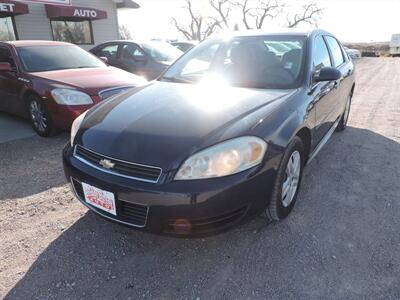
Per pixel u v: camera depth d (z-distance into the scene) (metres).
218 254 2.41
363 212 2.92
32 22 12.59
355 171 3.76
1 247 2.50
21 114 5.53
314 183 3.46
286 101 2.68
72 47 6.23
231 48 3.53
